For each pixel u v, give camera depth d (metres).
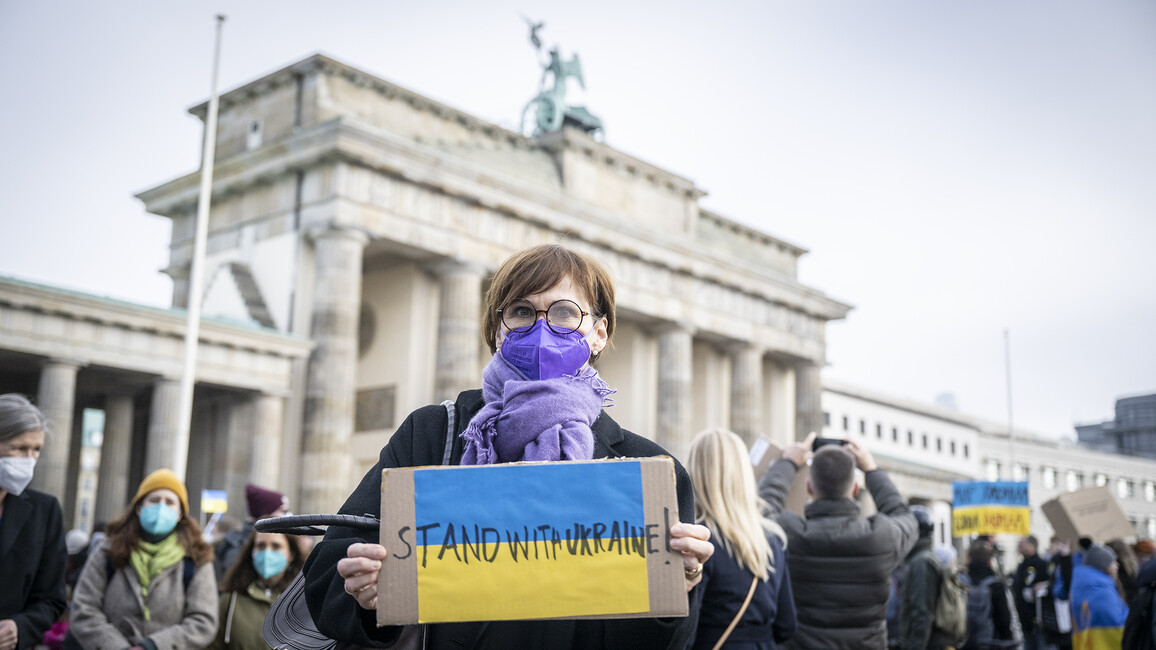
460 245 50.81
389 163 47.69
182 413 33.91
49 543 6.72
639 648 3.08
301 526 3.00
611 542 2.88
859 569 7.31
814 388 73.12
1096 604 12.44
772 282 68.62
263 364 44.41
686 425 61.53
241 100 53.47
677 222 65.75
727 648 5.98
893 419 97.81
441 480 2.90
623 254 59.47
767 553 6.15
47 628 6.58
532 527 2.88
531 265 3.46
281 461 46.19
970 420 108.88
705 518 6.07
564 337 3.37
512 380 3.30
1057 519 16.23
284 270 48.00
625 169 62.66
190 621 7.55
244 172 49.78
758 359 68.06
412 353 52.78
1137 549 16.25
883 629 7.48
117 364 39.81
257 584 8.44
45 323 38.19
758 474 8.98
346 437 45.38
